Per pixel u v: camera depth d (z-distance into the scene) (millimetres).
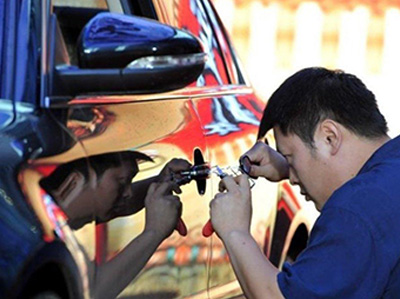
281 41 21234
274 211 8086
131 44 5734
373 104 5844
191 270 6621
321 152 5820
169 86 5918
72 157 5469
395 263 5445
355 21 21297
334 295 5391
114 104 6066
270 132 8094
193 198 6633
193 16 8172
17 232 5031
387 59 21281
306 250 5512
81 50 5676
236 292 7355
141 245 5984
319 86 5824
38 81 5617
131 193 5898
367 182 5539
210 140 7035
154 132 6297
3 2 5820
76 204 5395
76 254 5328
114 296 5734
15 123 5395
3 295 4941
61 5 6117
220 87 7973
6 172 5121
